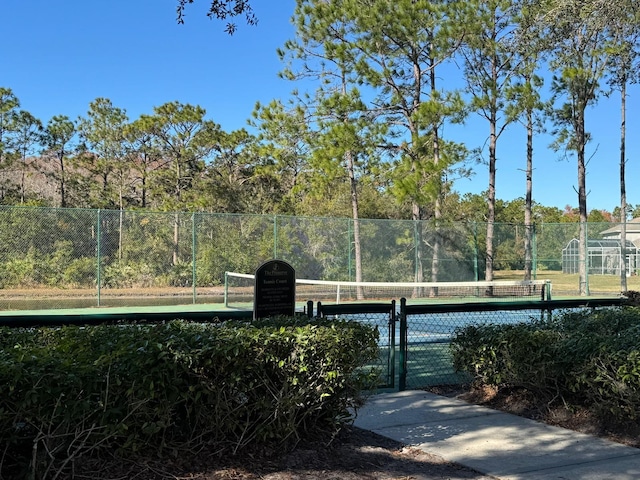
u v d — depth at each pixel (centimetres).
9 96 3975
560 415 612
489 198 2850
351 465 464
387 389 728
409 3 2145
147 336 445
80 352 419
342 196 3509
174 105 4069
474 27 2238
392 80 2298
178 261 2009
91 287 1886
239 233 2105
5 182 4222
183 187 4206
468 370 695
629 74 2297
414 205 2550
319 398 477
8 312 1617
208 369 435
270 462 454
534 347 625
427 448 519
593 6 1444
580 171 2777
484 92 2412
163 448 431
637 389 529
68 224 1873
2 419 366
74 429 388
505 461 489
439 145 2248
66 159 4366
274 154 2536
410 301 2134
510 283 1469
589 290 2573
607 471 469
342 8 2167
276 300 643
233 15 728
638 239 4312
